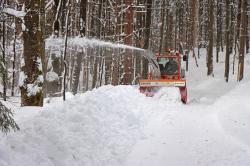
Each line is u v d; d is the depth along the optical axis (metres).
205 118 12.88
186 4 46.72
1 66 6.63
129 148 8.99
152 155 8.58
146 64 25.78
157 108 14.25
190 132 10.78
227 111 14.20
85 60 31.00
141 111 12.97
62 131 7.77
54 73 15.49
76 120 8.85
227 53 31.77
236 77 33.34
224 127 11.38
